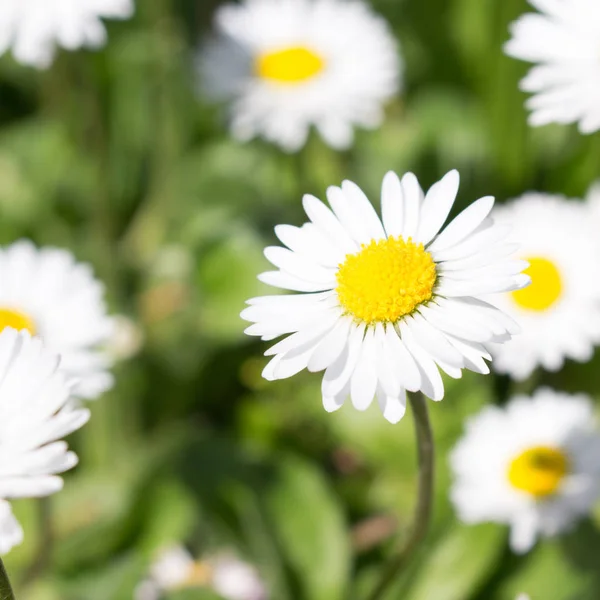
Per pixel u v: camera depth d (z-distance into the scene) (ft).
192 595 1.11
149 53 1.31
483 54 1.31
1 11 1.18
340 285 0.94
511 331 0.93
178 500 1.16
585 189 1.24
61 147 1.34
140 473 1.17
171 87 1.32
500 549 1.13
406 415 1.17
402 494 1.18
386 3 1.37
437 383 0.93
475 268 0.94
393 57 1.27
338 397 0.93
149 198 1.34
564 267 1.13
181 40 1.33
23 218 1.30
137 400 1.22
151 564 1.14
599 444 1.11
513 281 0.93
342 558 1.14
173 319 1.24
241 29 1.28
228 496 1.16
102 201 1.28
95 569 1.14
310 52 1.26
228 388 1.26
